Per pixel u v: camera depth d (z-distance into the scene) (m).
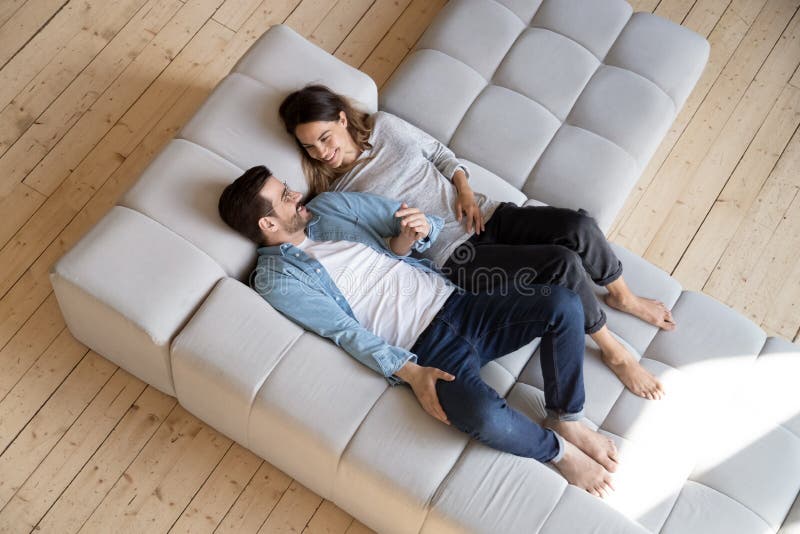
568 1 2.29
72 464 1.98
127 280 1.69
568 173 2.10
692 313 1.99
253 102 1.96
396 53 2.67
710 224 2.51
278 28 2.09
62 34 2.52
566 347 1.73
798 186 2.58
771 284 2.44
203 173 1.85
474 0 2.29
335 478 1.72
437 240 1.93
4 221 2.25
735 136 2.64
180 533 1.93
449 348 1.76
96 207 2.32
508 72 2.20
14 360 2.08
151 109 2.47
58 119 2.41
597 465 1.74
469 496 1.58
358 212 1.89
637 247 2.47
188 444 2.03
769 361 1.93
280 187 1.81
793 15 2.79
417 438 1.63
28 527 1.90
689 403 1.86
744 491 1.77
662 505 1.75
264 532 1.95
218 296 1.71
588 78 2.21
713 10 2.78
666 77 2.22
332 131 1.92
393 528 1.78
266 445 1.83
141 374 1.98
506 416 1.63
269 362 1.67
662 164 2.58
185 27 2.60
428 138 2.05
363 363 1.71
